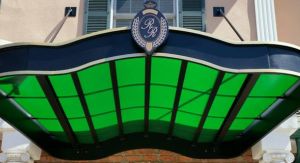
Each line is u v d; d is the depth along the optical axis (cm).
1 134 871
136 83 683
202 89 690
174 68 630
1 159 825
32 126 775
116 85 666
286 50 609
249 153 900
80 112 762
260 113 767
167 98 736
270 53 603
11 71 588
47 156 899
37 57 594
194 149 884
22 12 922
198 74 643
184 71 627
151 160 902
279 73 594
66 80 646
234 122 802
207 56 591
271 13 923
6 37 898
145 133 891
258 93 699
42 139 814
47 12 925
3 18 915
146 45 575
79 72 629
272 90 688
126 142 888
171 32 593
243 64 595
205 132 850
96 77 651
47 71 588
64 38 902
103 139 884
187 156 879
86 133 845
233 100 715
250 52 601
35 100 708
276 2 1029
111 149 881
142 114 807
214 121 802
